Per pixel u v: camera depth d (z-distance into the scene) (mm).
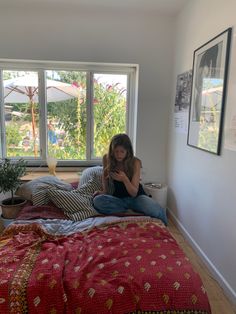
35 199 2193
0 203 2557
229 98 1762
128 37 2895
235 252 1717
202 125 2168
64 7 2678
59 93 3133
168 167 3127
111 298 1117
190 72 2445
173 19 2896
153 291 1153
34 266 1295
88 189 2385
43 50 2816
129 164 2225
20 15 2729
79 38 2838
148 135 3102
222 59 1833
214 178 1995
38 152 3230
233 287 1736
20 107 3113
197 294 1165
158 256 1386
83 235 1678
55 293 1128
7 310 1096
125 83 3209
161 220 2047
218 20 1927
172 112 2977
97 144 3293
